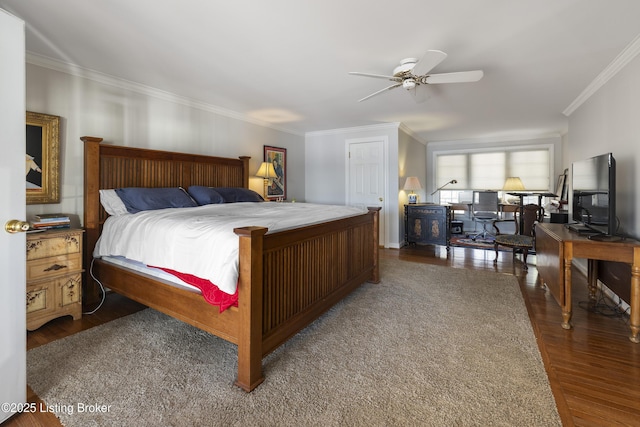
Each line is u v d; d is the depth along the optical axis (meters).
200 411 1.42
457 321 2.39
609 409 1.43
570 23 2.04
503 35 2.19
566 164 5.82
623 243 2.11
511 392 1.54
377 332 2.21
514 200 6.18
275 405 1.46
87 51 2.46
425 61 2.05
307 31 2.14
